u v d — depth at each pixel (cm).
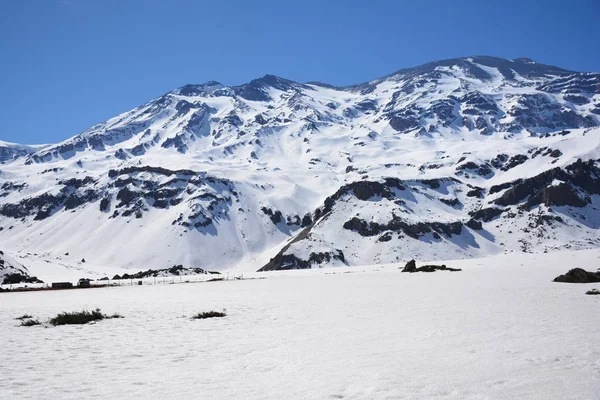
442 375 1117
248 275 16212
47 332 2262
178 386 1150
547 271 6756
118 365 1430
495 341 1541
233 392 1073
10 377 1288
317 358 1412
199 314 2716
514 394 943
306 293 4512
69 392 1120
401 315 2391
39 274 19925
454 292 3775
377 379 1109
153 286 8694
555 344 1447
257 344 1723
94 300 4812
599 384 994
